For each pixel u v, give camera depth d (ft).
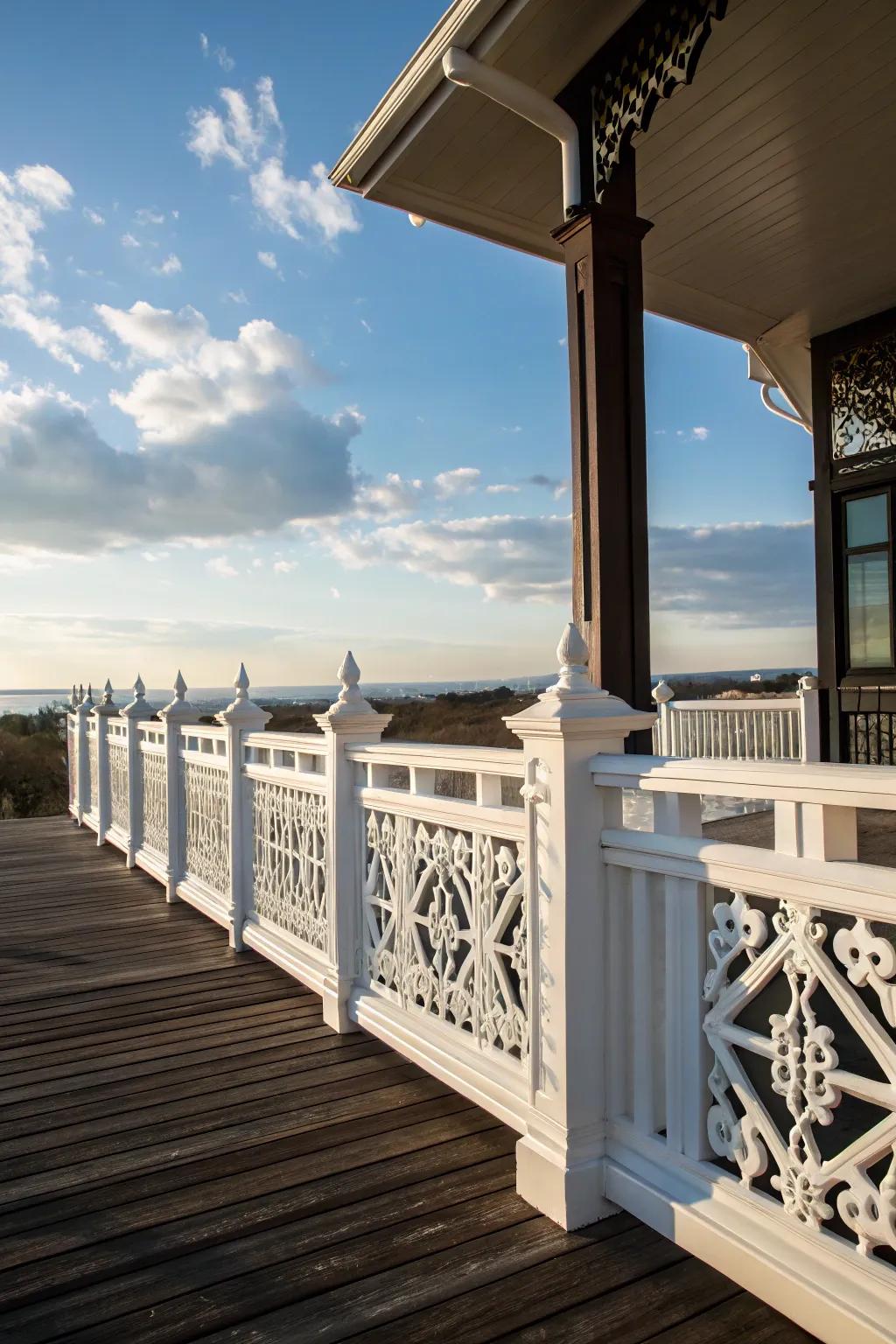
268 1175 7.43
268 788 14.48
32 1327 5.49
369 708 11.02
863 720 20.01
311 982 12.31
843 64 11.53
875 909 4.46
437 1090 9.13
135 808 24.31
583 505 12.00
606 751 6.80
